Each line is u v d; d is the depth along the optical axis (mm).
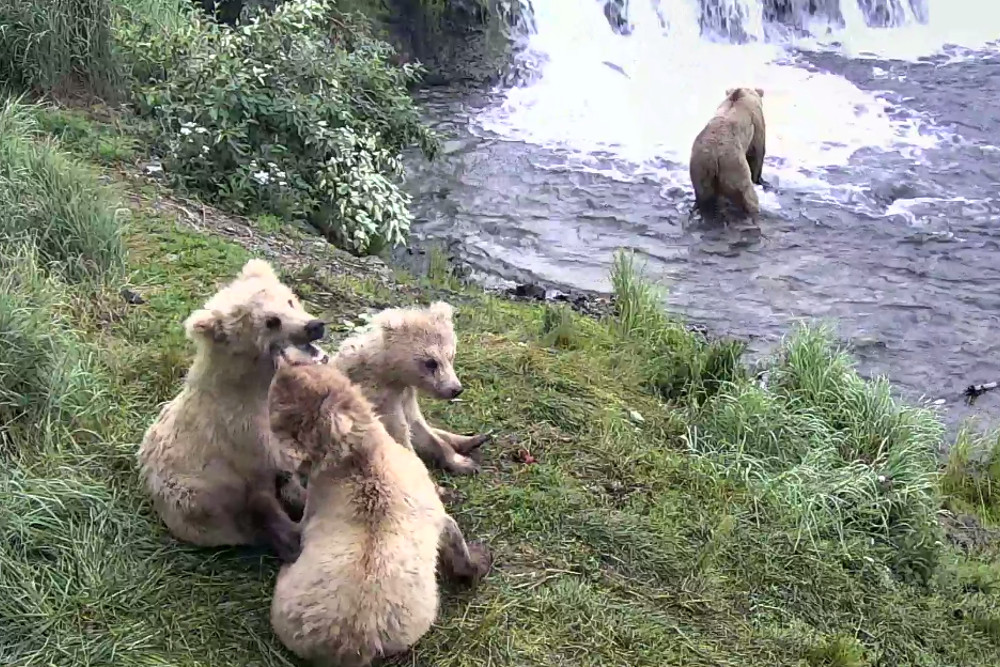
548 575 4535
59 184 6688
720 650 4379
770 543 5148
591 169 11930
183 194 8242
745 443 6121
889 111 13688
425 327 4645
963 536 6152
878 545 5480
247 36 9805
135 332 5820
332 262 7840
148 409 5117
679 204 11125
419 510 3854
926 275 9734
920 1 17562
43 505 4230
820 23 16969
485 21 15102
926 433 6957
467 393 5895
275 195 8641
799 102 14047
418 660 3943
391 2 14453
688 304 9109
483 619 4176
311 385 3836
